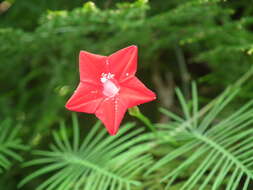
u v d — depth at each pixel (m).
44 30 0.22
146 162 0.19
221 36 0.22
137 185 0.18
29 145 0.24
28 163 0.20
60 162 0.20
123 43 0.23
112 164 0.19
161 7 0.24
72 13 0.20
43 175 0.24
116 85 0.15
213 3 0.21
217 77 0.23
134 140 0.19
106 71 0.15
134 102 0.15
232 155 0.17
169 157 0.18
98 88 0.15
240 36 0.22
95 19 0.21
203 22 0.23
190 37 0.23
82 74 0.15
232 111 0.22
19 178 0.24
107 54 0.23
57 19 0.21
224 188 0.19
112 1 0.24
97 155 0.20
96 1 0.24
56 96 0.24
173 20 0.22
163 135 0.19
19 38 0.23
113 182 0.18
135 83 0.15
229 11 0.21
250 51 0.19
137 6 0.20
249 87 0.22
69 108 0.15
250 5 0.24
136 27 0.22
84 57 0.15
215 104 0.21
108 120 0.15
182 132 0.19
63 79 0.24
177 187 0.18
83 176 0.19
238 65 0.23
